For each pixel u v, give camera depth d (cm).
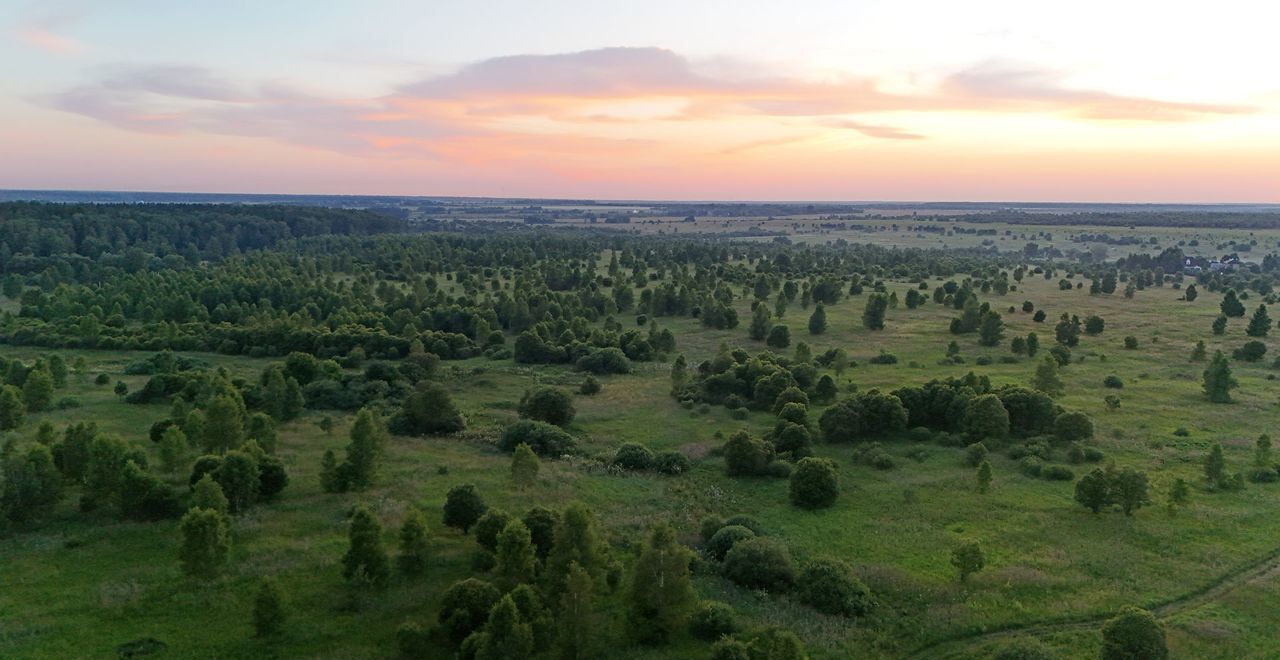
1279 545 6097
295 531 6322
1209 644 4756
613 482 7644
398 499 7088
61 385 11062
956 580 5547
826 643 4809
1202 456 8225
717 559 5969
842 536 6350
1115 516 6706
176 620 4941
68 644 4631
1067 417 8750
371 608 5134
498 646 4316
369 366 11788
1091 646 4734
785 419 9125
